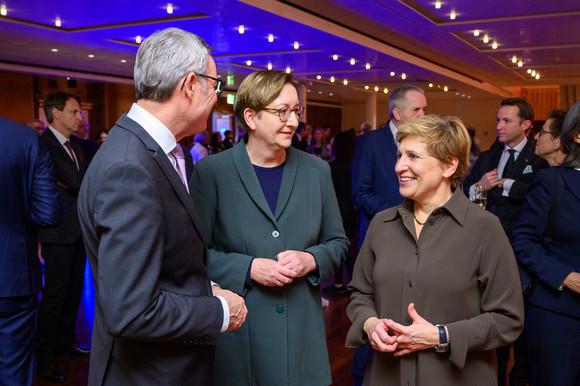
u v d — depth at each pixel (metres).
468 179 3.30
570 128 1.94
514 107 2.96
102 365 1.23
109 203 1.08
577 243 1.91
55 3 7.01
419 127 1.49
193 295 1.25
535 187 2.04
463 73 15.66
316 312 1.81
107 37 9.23
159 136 1.24
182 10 7.38
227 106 18.78
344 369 3.21
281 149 1.75
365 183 3.00
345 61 12.10
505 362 2.72
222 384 1.72
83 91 15.19
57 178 3.09
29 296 2.05
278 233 1.74
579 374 1.95
